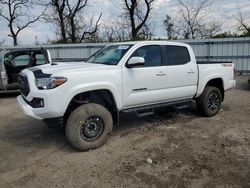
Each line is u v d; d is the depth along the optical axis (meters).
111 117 4.81
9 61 9.42
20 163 4.25
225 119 6.42
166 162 4.20
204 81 6.30
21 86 5.03
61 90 4.29
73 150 4.70
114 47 5.67
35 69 4.80
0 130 5.88
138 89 5.16
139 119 6.48
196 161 4.21
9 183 3.68
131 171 3.93
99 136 4.71
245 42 14.91
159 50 5.54
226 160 4.23
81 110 4.50
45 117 4.36
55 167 4.10
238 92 10.08
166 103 5.79
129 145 4.88
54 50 19.78
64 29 34.06
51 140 5.20
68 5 33.53
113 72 4.80
